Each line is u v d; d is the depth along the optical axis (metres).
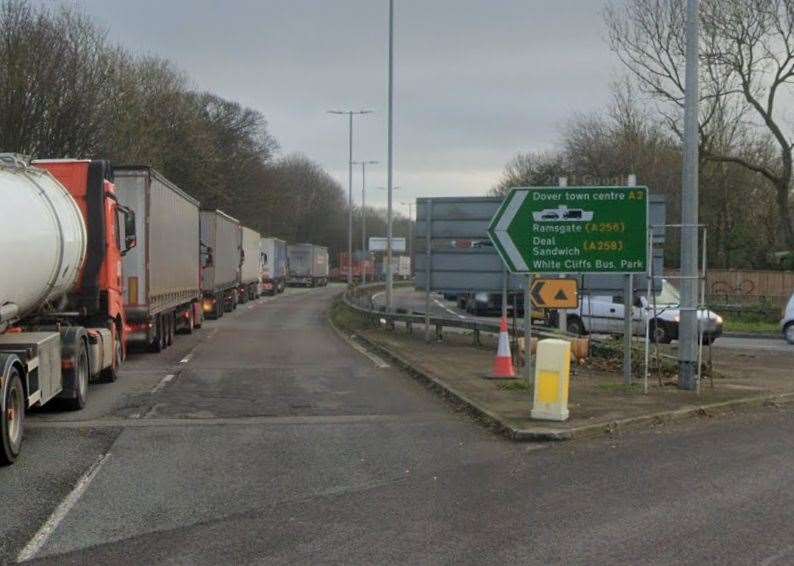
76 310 12.86
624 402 11.66
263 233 87.19
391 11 31.67
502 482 7.62
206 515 6.57
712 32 34.31
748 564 5.38
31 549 5.73
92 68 30.94
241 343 22.95
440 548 5.74
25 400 8.93
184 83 58.03
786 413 11.60
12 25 27.47
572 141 57.84
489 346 20.55
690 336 12.95
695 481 7.62
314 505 6.86
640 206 12.83
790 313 25.44
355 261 94.75
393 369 16.72
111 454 8.75
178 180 57.66
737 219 47.19
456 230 20.67
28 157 10.76
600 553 5.61
